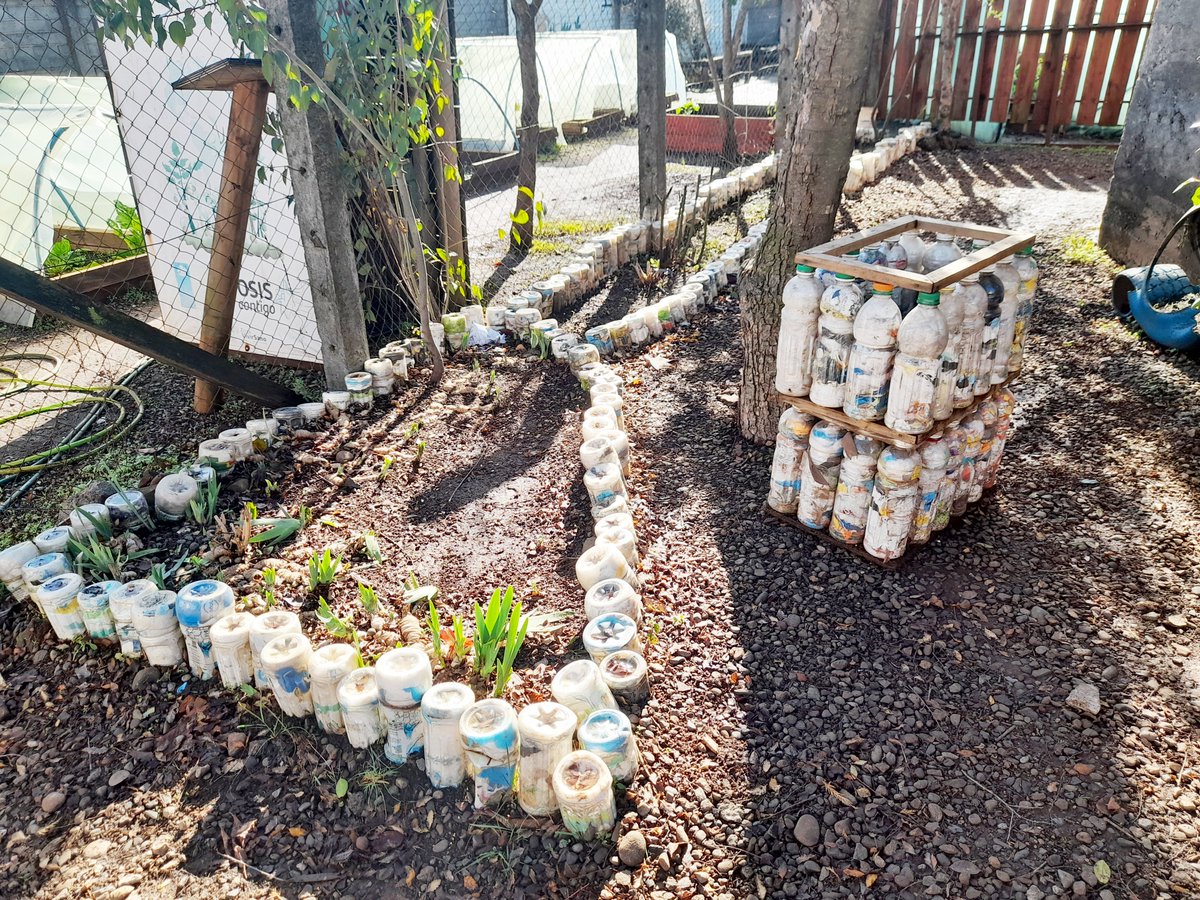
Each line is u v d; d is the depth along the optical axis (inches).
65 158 294.7
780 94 364.5
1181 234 225.3
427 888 87.6
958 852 88.0
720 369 206.2
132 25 151.6
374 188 200.1
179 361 169.2
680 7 703.1
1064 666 110.3
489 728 92.3
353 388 189.8
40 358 221.5
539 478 164.4
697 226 322.3
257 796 98.9
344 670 103.3
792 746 101.2
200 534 146.5
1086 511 141.5
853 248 132.6
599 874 87.3
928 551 133.5
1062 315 220.7
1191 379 181.6
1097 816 90.6
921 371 113.9
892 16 448.5
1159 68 230.5
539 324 224.8
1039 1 411.2
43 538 134.0
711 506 149.6
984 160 403.9
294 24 167.9
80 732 108.7
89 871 90.9
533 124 304.7
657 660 114.3
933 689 108.3
